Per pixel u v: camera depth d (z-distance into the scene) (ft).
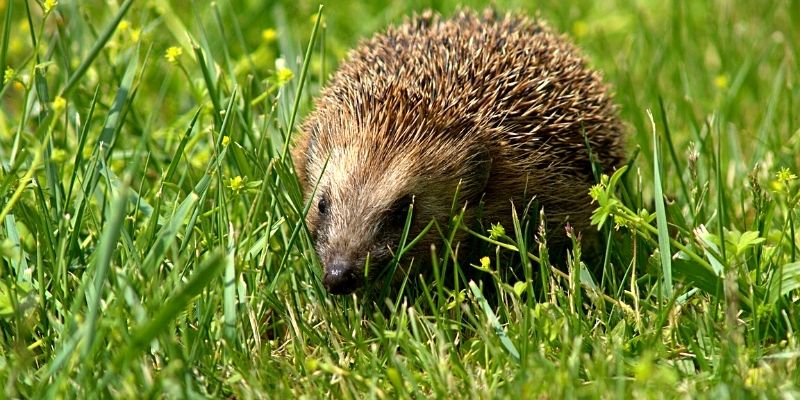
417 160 28.12
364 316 26.12
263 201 27.53
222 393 22.21
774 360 21.97
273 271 26.94
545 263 25.31
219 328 22.79
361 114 29.55
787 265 23.26
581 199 30.40
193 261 24.61
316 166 29.48
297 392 21.66
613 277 24.99
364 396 21.66
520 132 29.86
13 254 23.44
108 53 33.76
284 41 37.96
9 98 37.06
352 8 44.73
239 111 29.68
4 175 25.43
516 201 29.71
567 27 44.37
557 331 22.72
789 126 34.91
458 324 23.82
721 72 39.81
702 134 35.78
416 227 28.12
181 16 42.73
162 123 36.47
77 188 27.91
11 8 27.76
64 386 20.27
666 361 22.34
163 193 28.81
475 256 29.01
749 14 44.47
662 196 24.00
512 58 31.14
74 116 31.76
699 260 23.66
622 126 34.42
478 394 20.92
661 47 39.47
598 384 20.20
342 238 26.73
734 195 31.68
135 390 20.20
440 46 31.60
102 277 19.92
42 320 22.99
